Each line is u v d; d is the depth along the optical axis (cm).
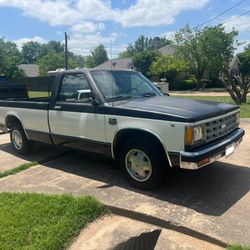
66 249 347
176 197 456
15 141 718
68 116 558
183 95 2756
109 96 521
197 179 520
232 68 5134
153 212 410
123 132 483
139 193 474
